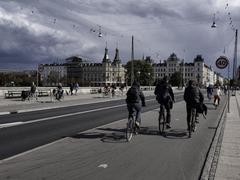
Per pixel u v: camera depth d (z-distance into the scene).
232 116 20.86
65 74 190.38
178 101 39.88
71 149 10.18
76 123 16.80
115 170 7.89
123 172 7.74
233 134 13.48
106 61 176.50
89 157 9.14
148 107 29.22
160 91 13.63
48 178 7.10
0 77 83.50
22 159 8.80
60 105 29.41
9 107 26.00
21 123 16.52
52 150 10.00
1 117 19.41
